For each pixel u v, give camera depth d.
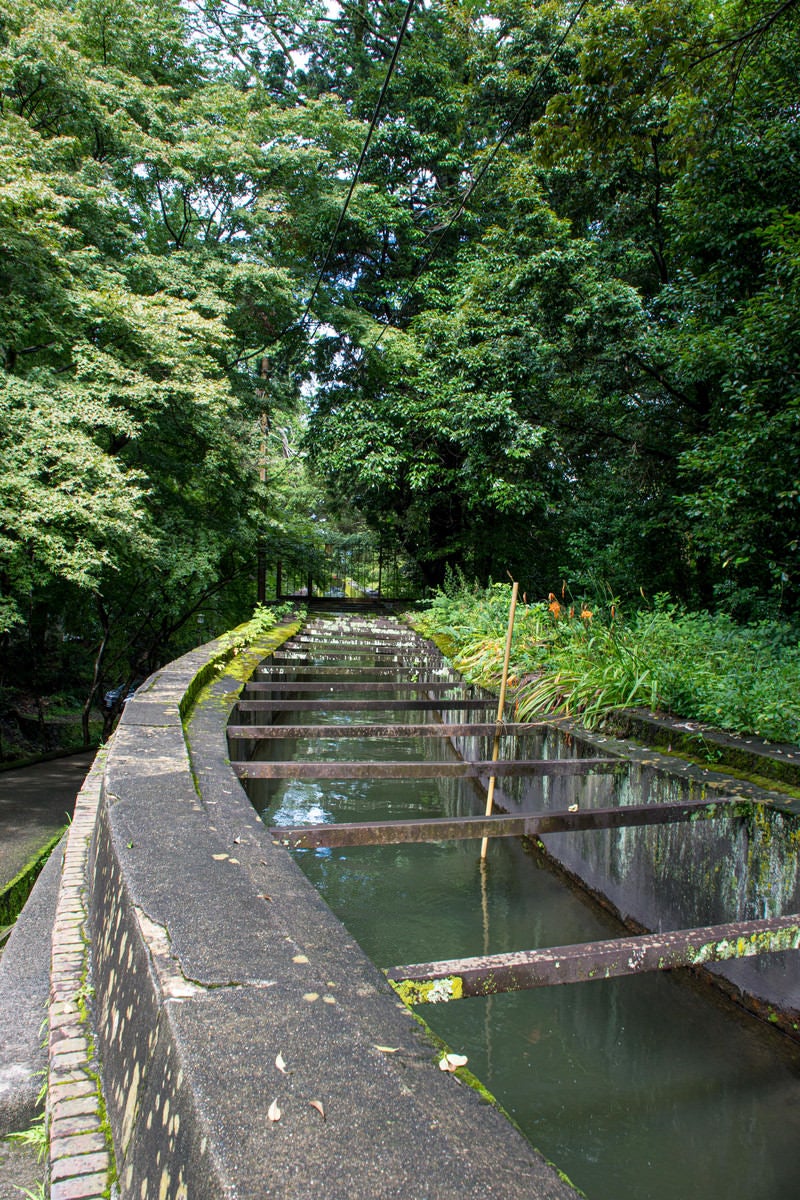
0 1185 1.46
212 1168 0.73
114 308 8.69
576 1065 2.86
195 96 12.49
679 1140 2.46
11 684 13.47
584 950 1.69
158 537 10.67
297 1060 0.92
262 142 12.98
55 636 14.73
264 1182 0.71
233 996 1.07
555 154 8.28
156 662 15.20
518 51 14.80
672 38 6.96
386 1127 0.80
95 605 11.84
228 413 11.70
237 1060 0.91
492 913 4.18
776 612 7.35
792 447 6.12
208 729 3.70
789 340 6.48
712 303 8.74
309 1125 0.79
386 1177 0.72
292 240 14.35
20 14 8.99
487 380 11.43
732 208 8.50
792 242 6.73
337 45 17.50
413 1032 1.03
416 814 5.95
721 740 3.90
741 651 5.52
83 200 9.52
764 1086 2.75
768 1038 3.00
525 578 15.43
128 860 1.59
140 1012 1.16
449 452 14.24
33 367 9.03
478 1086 0.91
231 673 5.97
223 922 1.31
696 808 3.00
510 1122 0.83
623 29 7.18
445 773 3.34
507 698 6.02
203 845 1.70
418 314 14.75
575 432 12.01
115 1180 1.06
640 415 11.27
